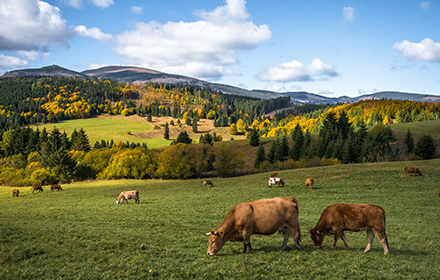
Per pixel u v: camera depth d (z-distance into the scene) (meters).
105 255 11.86
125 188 60.31
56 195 53.19
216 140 176.12
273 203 12.23
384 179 43.06
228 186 51.75
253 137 118.75
